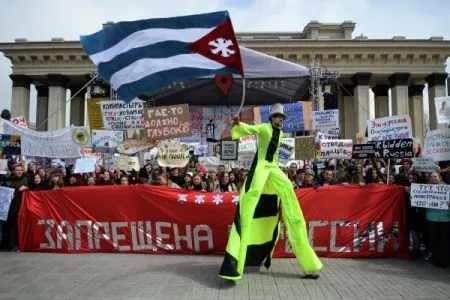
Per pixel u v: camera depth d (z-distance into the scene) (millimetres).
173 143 11352
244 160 14609
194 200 8047
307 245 6375
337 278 6379
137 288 5797
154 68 7309
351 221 7859
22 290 5715
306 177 9070
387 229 7836
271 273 6645
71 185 10430
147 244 8141
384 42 37188
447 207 6910
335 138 14977
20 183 8820
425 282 6184
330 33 40562
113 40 7605
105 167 13781
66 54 38500
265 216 6684
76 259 7621
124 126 11641
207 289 5762
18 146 13156
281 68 9891
